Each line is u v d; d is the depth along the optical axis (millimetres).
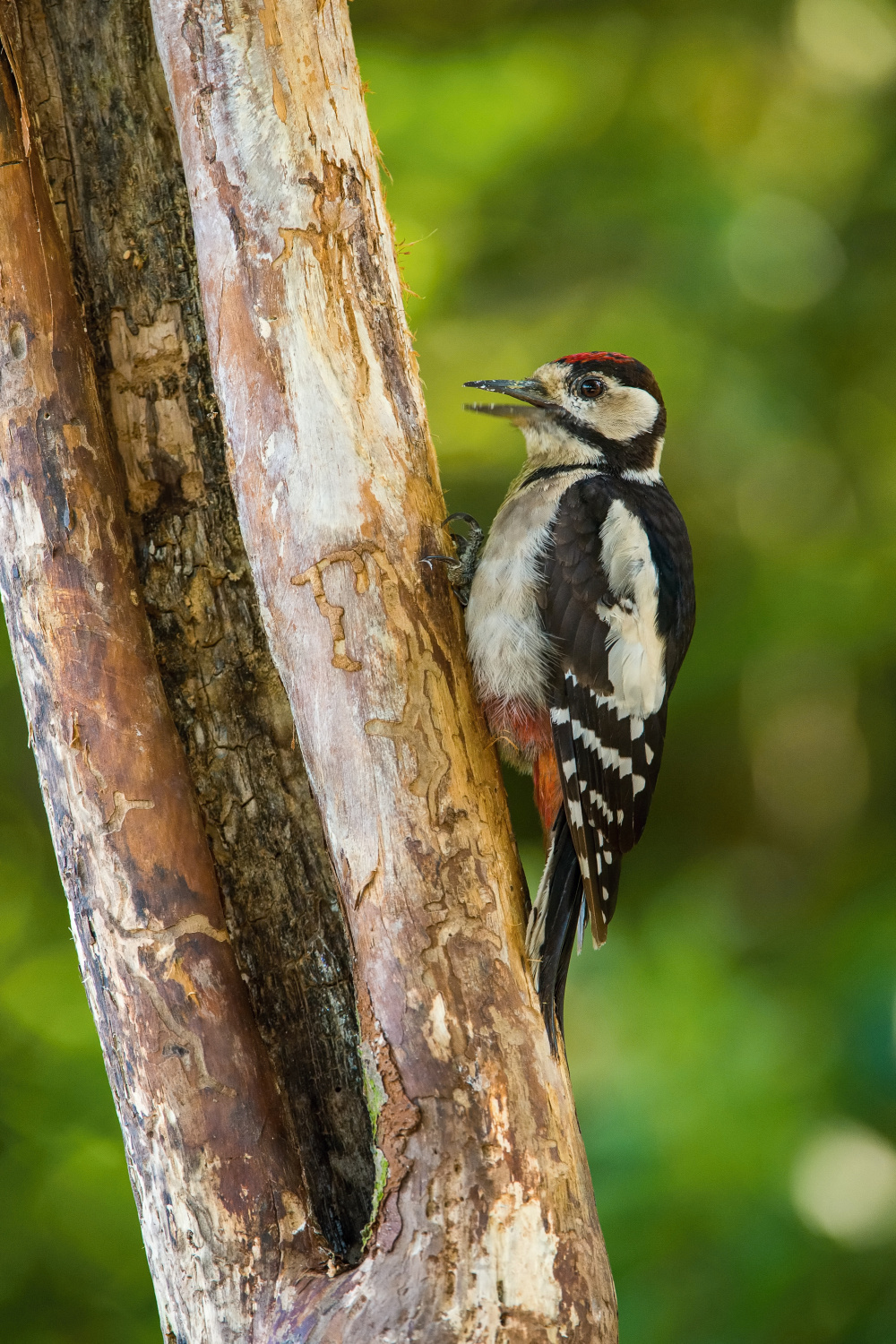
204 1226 5133
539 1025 5148
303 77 5160
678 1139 5402
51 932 5531
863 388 5668
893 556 5625
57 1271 5426
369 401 5160
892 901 5520
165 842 5152
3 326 5164
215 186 5160
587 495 5254
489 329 5648
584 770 5234
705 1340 5363
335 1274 5129
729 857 5867
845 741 5945
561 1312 5125
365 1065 5141
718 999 5469
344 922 5172
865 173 5652
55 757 5156
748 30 5688
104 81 5188
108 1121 5438
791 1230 5383
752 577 5645
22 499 5160
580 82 5629
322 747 5152
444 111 5578
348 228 5164
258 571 5156
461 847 5148
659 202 5613
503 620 5230
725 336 5625
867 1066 5434
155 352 5184
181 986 5145
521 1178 5129
